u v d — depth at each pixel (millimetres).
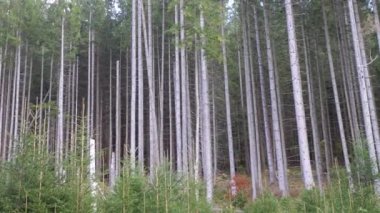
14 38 24266
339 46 22219
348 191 9234
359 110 21078
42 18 26078
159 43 29016
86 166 7613
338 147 29344
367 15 20578
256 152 22422
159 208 7875
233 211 10734
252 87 23219
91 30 29734
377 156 15883
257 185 20438
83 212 7129
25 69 27844
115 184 8125
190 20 16516
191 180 9664
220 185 22094
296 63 14312
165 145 30844
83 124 8273
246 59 21734
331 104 30609
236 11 24422
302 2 22562
